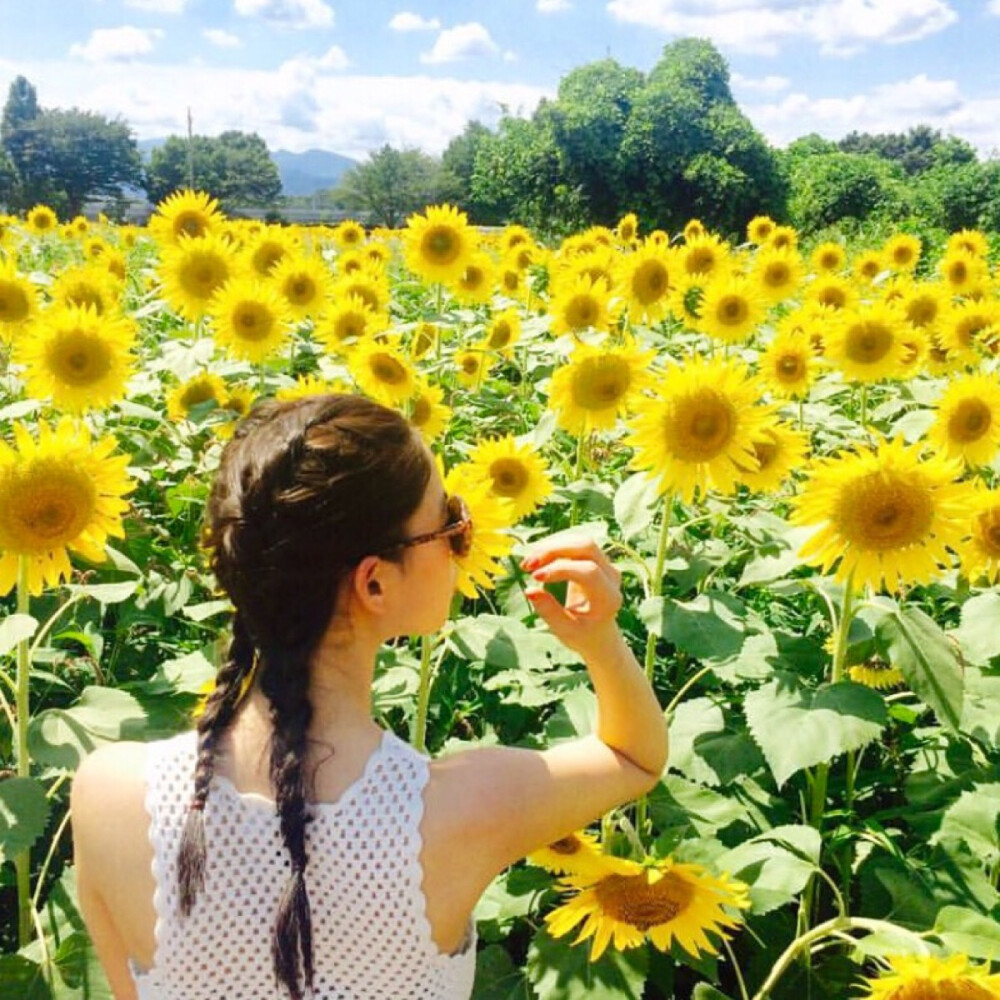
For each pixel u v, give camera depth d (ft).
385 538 4.84
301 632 4.83
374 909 4.72
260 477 4.76
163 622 12.45
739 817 9.47
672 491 10.76
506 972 8.50
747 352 23.26
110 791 4.98
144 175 367.04
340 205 284.41
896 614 9.22
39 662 11.66
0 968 8.13
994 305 23.12
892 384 23.27
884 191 102.17
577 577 5.68
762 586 11.53
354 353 17.47
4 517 8.60
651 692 5.85
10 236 41.52
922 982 6.10
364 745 4.95
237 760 4.88
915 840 10.58
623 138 111.14
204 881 4.68
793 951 7.75
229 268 22.13
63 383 15.80
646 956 8.12
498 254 39.47
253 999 4.78
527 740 10.75
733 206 109.29
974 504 10.07
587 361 14.89
